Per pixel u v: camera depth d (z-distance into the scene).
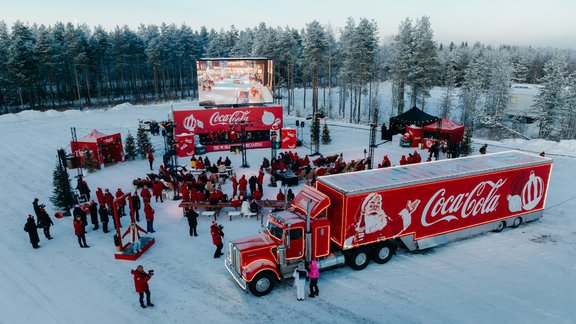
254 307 12.11
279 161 26.81
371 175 15.20
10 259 15.46
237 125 35.47
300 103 77.00
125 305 12.31
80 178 21.94
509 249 15.77
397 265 14.55
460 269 14.21
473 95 63.44
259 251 12.65
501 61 69.06
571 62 134.38
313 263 12.27
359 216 13.45
